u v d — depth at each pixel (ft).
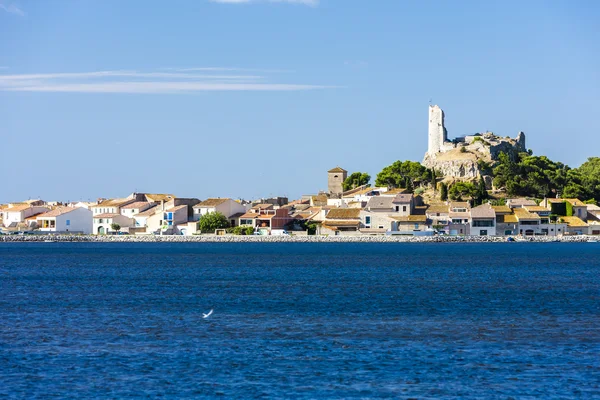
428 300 380.58
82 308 348.79
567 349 254.88
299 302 371.97
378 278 506.48
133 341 267.59
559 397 202.39
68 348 255.29
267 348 256.73
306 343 264.93
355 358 242.37
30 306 355.77
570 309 346.95
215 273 552.41
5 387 210.38
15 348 254.88
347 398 201.77
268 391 207.51
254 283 472.03
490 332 285.43
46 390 208.23
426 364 234.99
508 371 226.58
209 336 277.44
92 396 203.31
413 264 640.17
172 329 291.58
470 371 226.58
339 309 346.74
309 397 202.59
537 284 463.83
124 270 584.81
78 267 617.21
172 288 440.86
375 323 306.14
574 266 615.16
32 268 606.55
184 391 207.51
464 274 538.06
